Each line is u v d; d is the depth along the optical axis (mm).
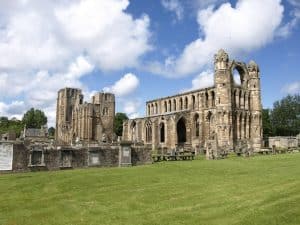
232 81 103625
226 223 18016
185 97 118562
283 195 23531
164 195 25875
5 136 57000
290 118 156500
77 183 31438
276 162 47281
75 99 169250
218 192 26234
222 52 102438
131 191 27766
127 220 19453
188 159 58625
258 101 107438
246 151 69812
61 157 45531
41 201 24953
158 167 43219
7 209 22906
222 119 99562
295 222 17562
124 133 128250
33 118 192750
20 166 42562
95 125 140750
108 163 49250
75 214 21266
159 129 113062
